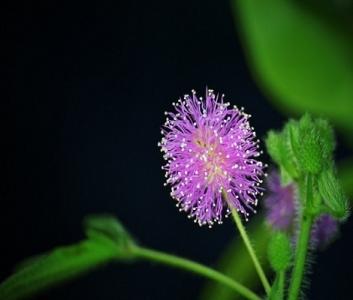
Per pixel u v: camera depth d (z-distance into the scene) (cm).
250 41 35
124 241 23
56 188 49
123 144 49
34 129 49
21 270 22
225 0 49
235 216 19
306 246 19
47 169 49
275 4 34
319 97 34
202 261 46
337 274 45
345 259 45
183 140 19
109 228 23
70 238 48
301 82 34
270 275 29
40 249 48
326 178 19
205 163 19
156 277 46
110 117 49
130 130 49
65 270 23
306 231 19
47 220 49
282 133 20
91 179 49
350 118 35
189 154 19
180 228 47
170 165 19
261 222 28
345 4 34
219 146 19
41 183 49
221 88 49
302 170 20
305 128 19
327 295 45
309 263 20
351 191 30
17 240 48
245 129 19
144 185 48
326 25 34
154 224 48
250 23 35
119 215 48
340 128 35
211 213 19
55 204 49
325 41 34
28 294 23
